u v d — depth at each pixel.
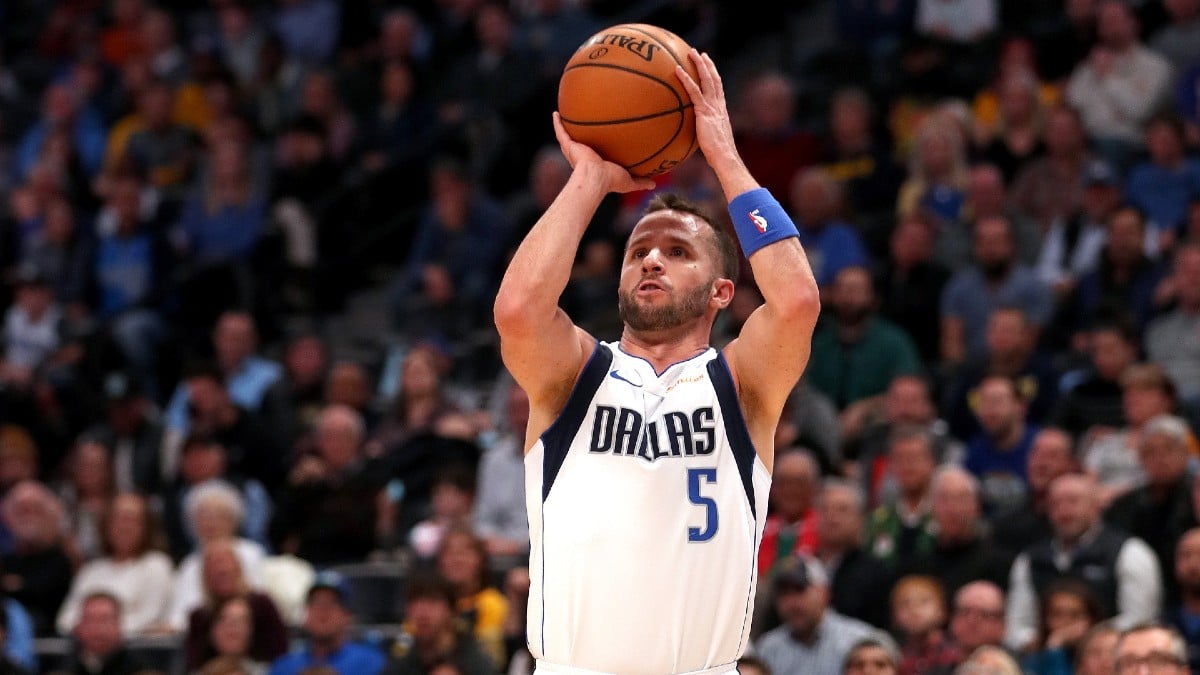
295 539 23.80
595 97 10.04
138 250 32.22
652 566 9.53
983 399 22.16
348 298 33.38
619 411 9.72
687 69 10.14
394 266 33.78
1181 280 23.88
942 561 19.86
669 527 9.58
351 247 33.62
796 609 18.39
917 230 26.42
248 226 32.50
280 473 25.81
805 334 9.63
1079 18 31.38
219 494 22.91
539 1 35.16
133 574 22.91
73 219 33.22
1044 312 25.09
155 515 23.34
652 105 10.00
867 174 29.70
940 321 26.03
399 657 19.19
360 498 23.59
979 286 25.41
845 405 24.59
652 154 10.09
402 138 34.34
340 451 24.38
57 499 25.42
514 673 19.23
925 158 28.42
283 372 27.98
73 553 24.25
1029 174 27.78
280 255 32.41
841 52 33.34
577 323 27.05
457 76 34.84
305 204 33.75
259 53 37.50
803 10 36.56
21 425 28.17
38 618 23.44
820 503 20.39
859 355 24.59
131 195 32.38
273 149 35.31
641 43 10.12
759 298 24.72
